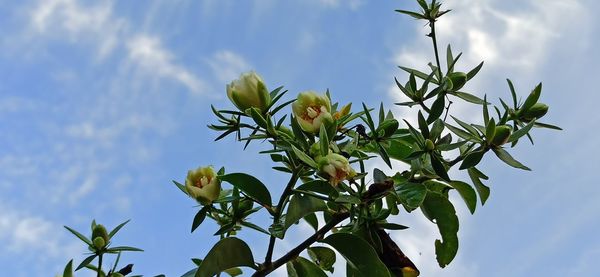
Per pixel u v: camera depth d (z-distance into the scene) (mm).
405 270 816
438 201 851
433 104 812
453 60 885
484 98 839
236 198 819
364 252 792
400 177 854
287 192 791
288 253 800
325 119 793
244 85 818
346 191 788
